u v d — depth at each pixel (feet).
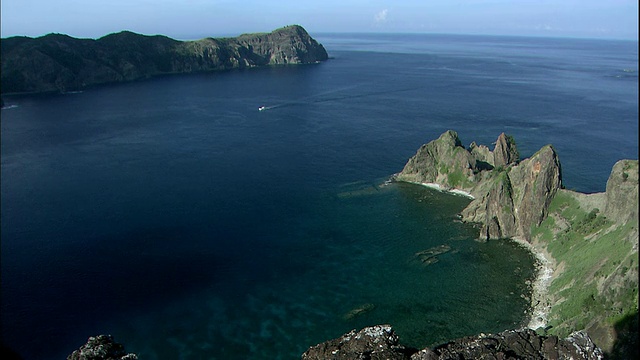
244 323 284.20
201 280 328.70
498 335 118.21
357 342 121.29
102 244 376.48
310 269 342.03
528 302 298.56
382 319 285.43
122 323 283.18
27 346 262.88
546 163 375.04
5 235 388.98
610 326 229.25
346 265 346.54
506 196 386.32
